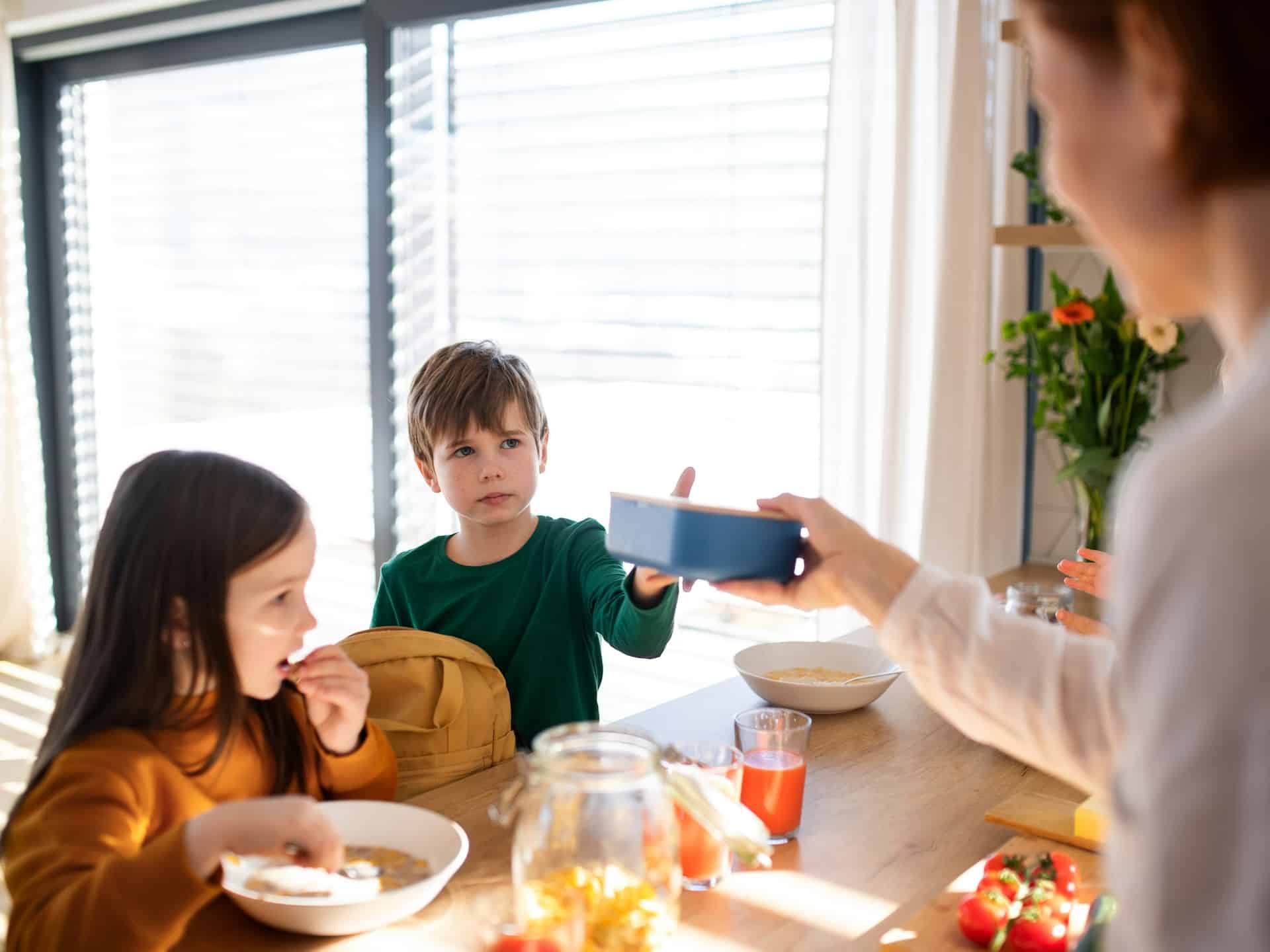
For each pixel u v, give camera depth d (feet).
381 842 3.41
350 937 3.00
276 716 3.73
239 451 13.34
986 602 2.74
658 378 9.95
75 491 14.61
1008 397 7.90
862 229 7.89
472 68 10.65
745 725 3.79
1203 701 1.33
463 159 10.83
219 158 12.96
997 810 3.71
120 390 14.37
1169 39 1.47
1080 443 7.04
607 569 5.25
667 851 2.68
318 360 12.49
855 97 7.84
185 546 3.26
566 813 2.61
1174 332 6.45
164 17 12.14
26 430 13.67
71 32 13.02
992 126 7.42
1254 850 1.29
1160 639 1.40
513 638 5.54
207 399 13.56
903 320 7.80
